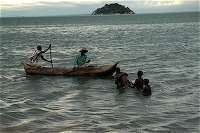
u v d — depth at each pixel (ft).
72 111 36.32
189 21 403.95
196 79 53.78
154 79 54.44
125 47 116.57
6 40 165.17
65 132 29.53
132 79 55.88
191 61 75.46
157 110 35.91
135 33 205.36
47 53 102.63
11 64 77.05
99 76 57.26
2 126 31.40
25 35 211.20
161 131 29.30
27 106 38.86
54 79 56.44
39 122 32.53
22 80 56.34
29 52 105.81
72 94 45.21
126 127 30.63
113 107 37.68
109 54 95.14
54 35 207.10
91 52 102.42
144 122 31.91
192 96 42.32
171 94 43.60
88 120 32.91
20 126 31.35
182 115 33.86
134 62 76.64
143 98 41.60
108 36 184.44
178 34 179.63
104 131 29.66
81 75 58.13
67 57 90.94
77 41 152.25
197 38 146.30
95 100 41.37
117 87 48.21
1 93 46.44
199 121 31.83
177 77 55.77
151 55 89.25
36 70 60.44
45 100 42.01
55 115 34.78
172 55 88.02
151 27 286.46
